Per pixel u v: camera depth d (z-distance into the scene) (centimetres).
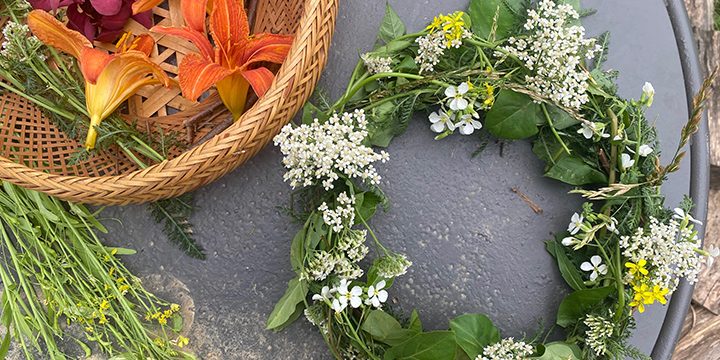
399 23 46
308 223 45
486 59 43
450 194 48
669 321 48
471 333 45
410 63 45
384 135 46
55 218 46
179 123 49
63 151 48
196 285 49
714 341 58
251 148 42
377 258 48
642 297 41
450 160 48
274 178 48
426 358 43
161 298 49
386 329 44
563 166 46
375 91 45
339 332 46
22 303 46
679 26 49
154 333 49
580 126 45
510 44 45
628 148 44
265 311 49
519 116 44
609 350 44
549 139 46
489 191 48
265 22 50
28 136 48
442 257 48
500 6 45
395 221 48
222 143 41
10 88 46
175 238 48
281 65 45
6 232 49
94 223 48
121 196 42
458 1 48
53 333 49
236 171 48
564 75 42
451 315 48
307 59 41
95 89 45
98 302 47
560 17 42
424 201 48
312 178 45
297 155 41
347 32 48
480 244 48
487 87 42
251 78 43
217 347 49
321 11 41
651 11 48
